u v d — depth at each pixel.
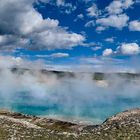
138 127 72.44
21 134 70.38
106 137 68.31
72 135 72.25
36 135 70.75
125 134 68.62
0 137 65.75
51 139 67.94
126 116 85.31
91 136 70.25
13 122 83.12
